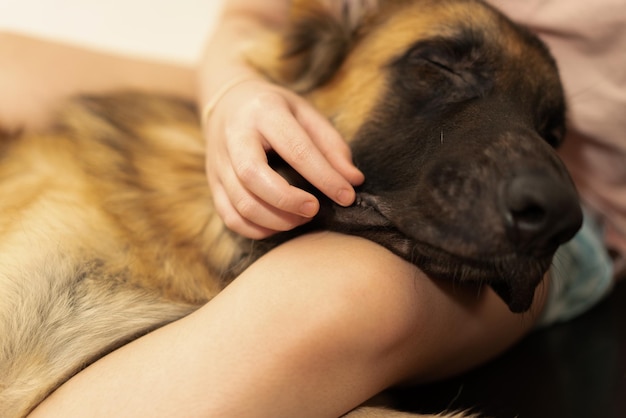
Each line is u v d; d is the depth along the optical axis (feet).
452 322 1.81
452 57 1.91
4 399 1.69
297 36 2.12
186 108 2.38
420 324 1.69
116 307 1.79
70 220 1.88
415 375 1.86
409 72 1.92
